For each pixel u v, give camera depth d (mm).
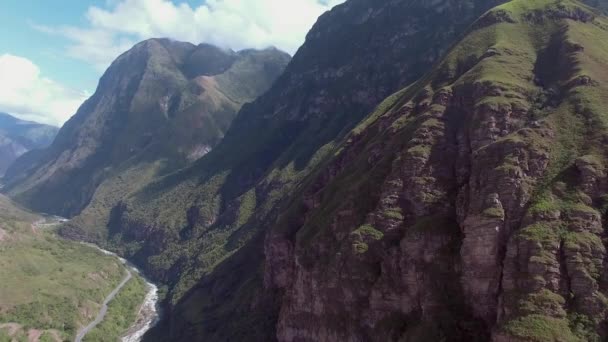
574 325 69812
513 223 82812
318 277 105688
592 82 101875
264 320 130000
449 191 99500
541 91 108562
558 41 120812
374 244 98250
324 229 112812
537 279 74062
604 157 85812
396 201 101625
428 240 91188
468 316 81250
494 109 102875
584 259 74562
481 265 81812
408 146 107562
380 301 92375
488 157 91438
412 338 82375
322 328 100500
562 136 93125
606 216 79250
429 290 86688
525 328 69938
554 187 84125
